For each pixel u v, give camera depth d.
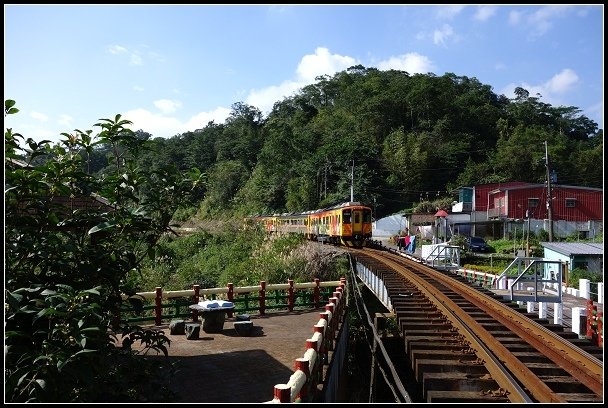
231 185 64.69
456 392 4.88
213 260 23.05
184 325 9.22
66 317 3.45
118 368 4.59
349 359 12.04
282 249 18.38
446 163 64.31
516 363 5.89
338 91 100.31
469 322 8.34
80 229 4.73
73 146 4.88
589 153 59.38
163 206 5.13
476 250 32.66
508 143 67.19
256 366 7.05
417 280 13.38
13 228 4.06
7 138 4.16
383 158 63.72
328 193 56.66
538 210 39.69
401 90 78.38
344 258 18.81
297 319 10.85
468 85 92.19
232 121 95.44
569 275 20.12
